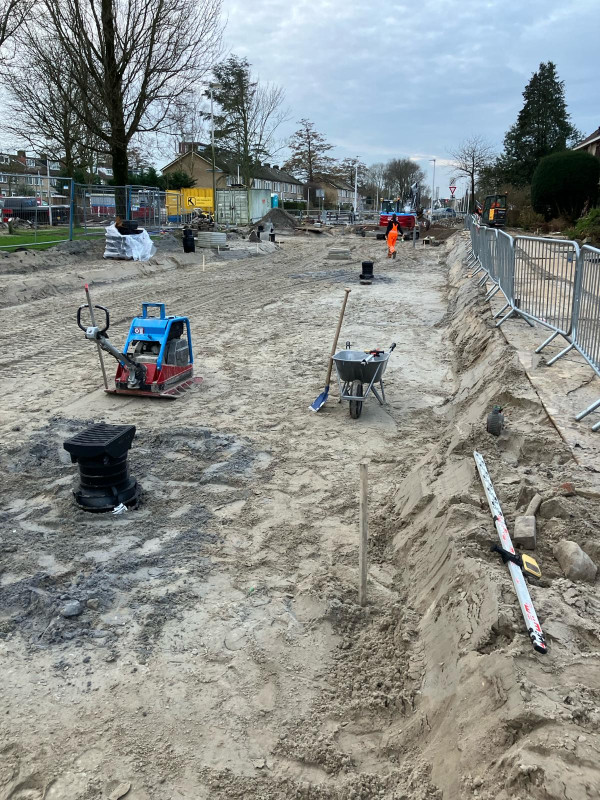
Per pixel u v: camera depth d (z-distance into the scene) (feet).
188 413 26.66
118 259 75.00
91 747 10.59
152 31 79.20
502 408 22.61
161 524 17.80
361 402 26.11
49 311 47.88
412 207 138.21
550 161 109.70
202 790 9.86
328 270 77.92
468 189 217.77
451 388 30.76
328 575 15.21
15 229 98.94
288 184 283.38
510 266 35.14
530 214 118.21
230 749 10.60
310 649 12.98
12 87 89.81
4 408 26.91
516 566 12.52
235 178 213.05
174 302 52.85
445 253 100.73
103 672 12.23
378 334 41.83
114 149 87.76
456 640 11.35
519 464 18.34
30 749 10.51
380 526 17.65
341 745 10.71
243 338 40.50
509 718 8.95
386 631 13.17
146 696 11.67
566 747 8.27
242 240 117.50
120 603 14.28
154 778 10.03
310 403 28.19
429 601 13.37
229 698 11.68
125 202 89.61
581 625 10.98
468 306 42.63
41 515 18.11
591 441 18.70
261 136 177.06
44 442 22.94
